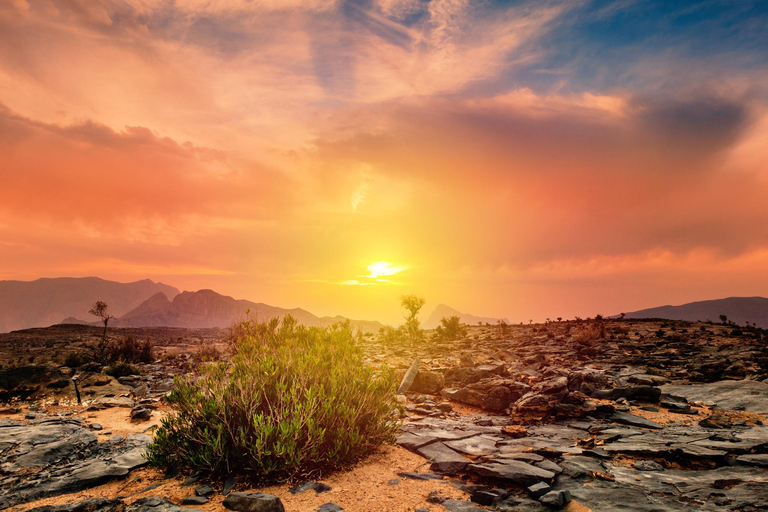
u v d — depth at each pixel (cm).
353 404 689
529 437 750
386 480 554
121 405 1067
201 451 563
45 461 611
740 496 454
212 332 5138
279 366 712
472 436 756
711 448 614
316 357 787
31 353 2412
